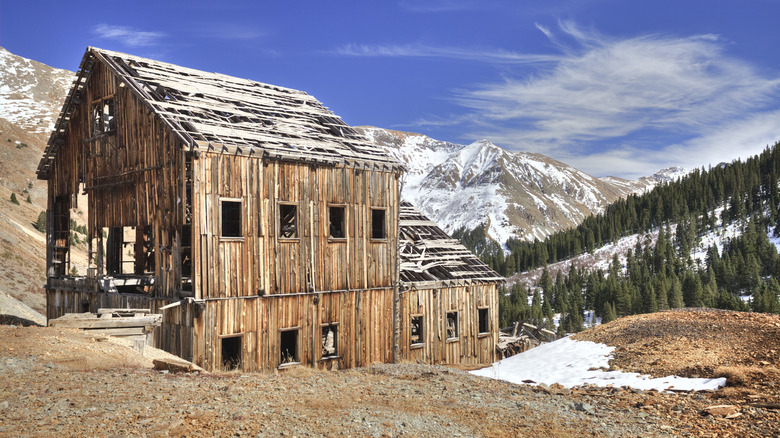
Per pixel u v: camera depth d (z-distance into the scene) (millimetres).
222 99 25734
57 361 11719
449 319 30562
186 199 20234
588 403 11359
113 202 24391
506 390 12766
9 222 66375
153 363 13336
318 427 8328
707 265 150500
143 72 24719
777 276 130625
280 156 21656
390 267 25906
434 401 10766
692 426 9438
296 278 22188
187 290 21531
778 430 8969
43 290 48031
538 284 176500
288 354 22219
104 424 7863
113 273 28766
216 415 8555
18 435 7297
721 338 16500
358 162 24438
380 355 25188
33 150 145500
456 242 34594
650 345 17266
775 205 172625
